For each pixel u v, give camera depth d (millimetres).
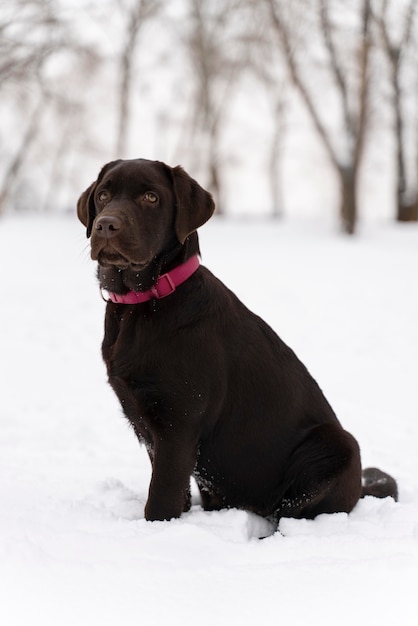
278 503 4203
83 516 3736
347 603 2730
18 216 36000
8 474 4836
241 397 4035
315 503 4031
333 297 14891
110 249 3680
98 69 37469
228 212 42000
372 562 3031
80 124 40500
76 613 2600
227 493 4219
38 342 10961
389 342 11125
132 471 5312
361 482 4258
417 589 2797
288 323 12383
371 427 7191
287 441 4133
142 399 3812
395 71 32062
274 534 3771
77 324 12422
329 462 4004
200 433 3947
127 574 2898
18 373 9094
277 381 4129
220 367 3949
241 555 3223
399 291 15625
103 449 6090
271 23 30781
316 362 9898
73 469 5289
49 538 3232
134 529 3520
